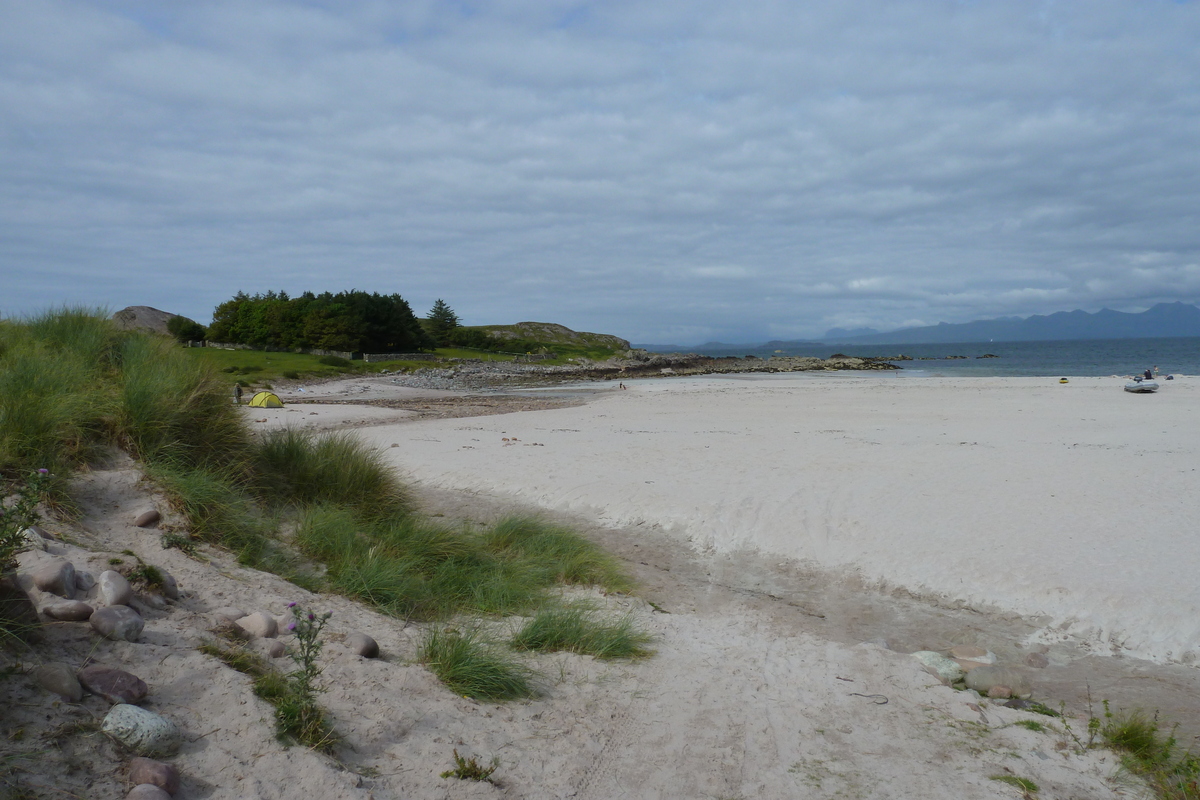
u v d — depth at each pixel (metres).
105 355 7.83
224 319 75.94
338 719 3.38
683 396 34.91
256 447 8.03
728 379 54.38
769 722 4.27
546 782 3.30
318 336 70.00
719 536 9.16
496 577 6.73
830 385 40.72
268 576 5.33
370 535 7.23
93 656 3.22
